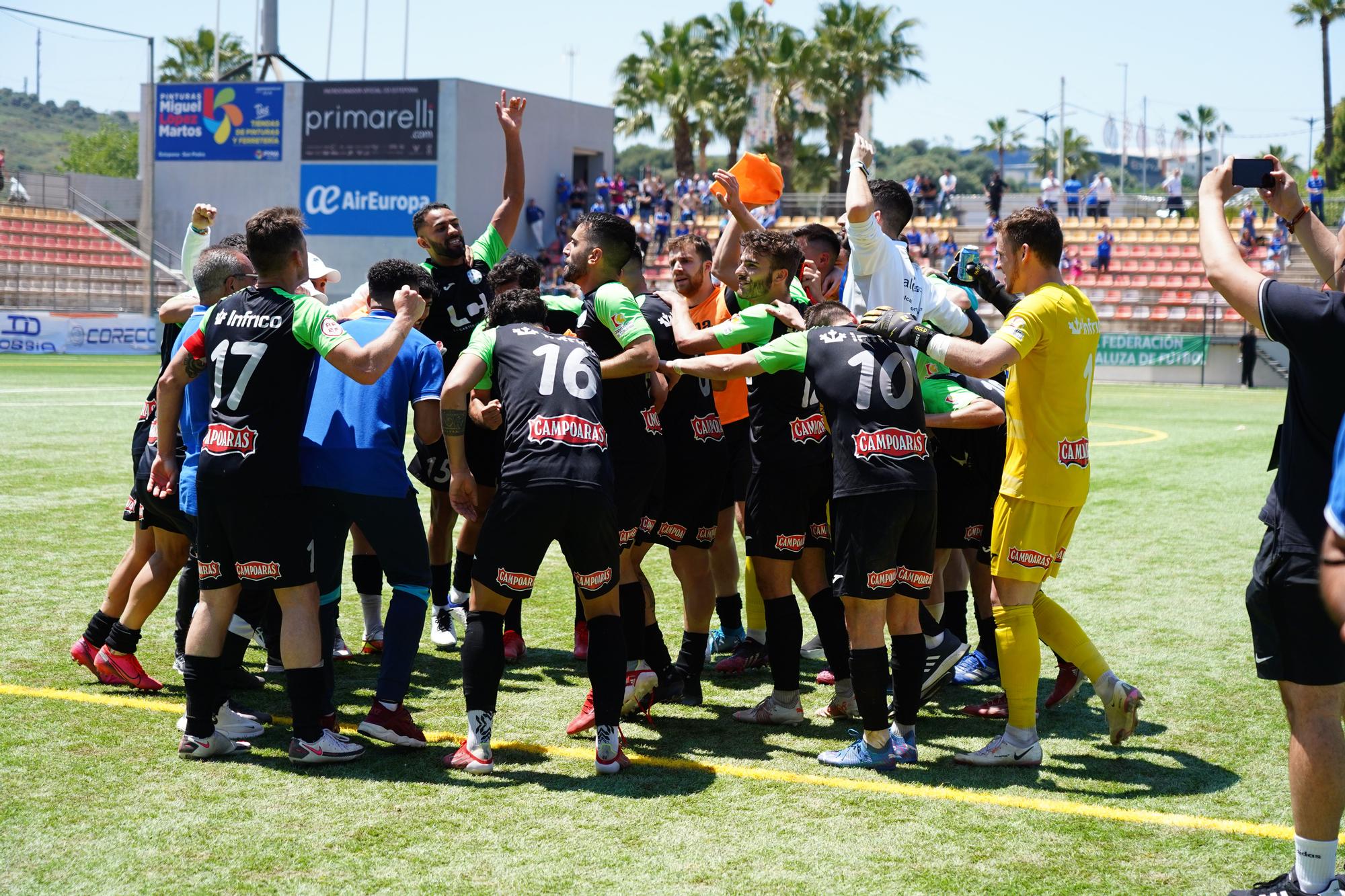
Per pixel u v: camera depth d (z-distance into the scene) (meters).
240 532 3.84
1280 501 2.98
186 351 4.17
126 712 4.43
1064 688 4.75
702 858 3.25
